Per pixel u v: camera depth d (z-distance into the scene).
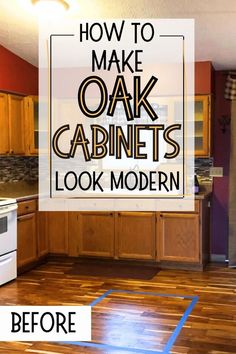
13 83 5.23
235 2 3.49
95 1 3.55
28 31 4.42
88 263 5.45
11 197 4.90
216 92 5.50
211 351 2.97
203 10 3.68
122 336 3.22
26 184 5.99
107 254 5.38
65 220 5.50
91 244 5.44
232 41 4.46
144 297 4.09
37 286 4.45
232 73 5.34
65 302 3.95
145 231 5.22
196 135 5.27
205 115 5.18
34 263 5.24
